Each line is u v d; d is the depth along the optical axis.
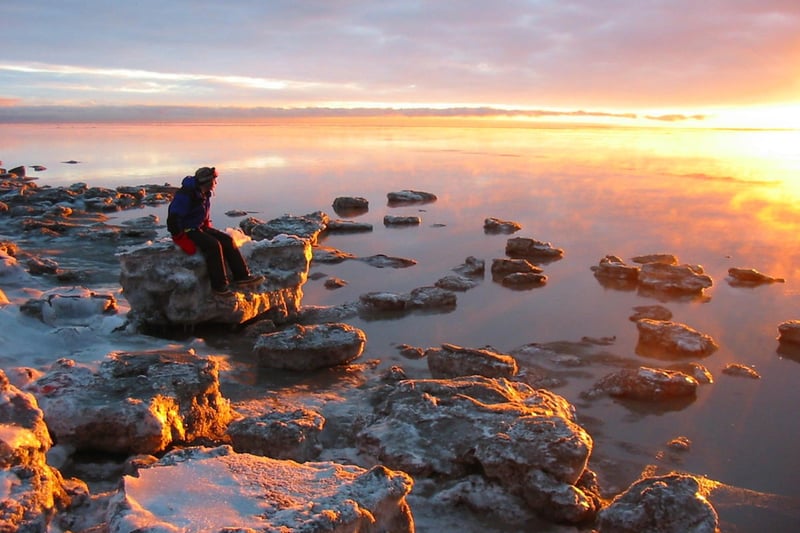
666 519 5.19
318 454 6.53
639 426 7.54
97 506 4.79
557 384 8.64
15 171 32.50
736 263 15.18
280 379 8.71
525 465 5.73
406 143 59.94
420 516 5.57
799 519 5.85
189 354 7.77
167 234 18.11
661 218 20.61
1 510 4.04
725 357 9.70
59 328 9.38
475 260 14.73
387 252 16.31
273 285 10.98
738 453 6.99
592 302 12.31
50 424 6.31
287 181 29.73
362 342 9.41
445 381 7.54
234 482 4.41
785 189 26.92
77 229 18.38
